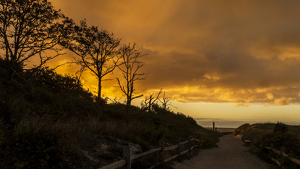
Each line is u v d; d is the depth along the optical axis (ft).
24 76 54.39
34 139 18.07
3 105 24.44
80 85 69.97
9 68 52.85
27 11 58.08
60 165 17.57
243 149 61.26
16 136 18.93
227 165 37.58
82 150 22.80
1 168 15.02
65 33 68.18
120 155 25.34
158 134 41.45
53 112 34.53
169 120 74.23
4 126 20.92
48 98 44.37
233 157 46.26
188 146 50.96
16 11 56.70
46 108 35.12
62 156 17.93
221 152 54.85
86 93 69.72
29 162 16.52
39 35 62.23
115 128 34.27
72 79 68.28
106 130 31.94
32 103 38.17
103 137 28.99
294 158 27.66
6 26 56.80
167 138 47.55
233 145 73.61
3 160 16.10
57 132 19.62
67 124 26.66
